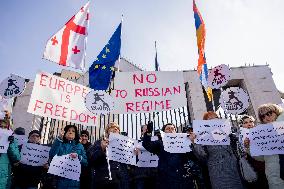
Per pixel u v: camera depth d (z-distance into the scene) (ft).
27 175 17.60
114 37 25.71
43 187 16.44
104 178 16.11
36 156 17.62
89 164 16.80
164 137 16.11
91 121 19.40
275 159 13.25
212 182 15.19
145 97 19.66
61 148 16.71
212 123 15.66
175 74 20.26
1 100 20.01
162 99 19.62
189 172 16.24
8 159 16.11
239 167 15.52
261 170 14.69
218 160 15.40
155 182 19.16
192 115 32.86
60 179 16.02
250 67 36.35
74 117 18.97
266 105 14.47
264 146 13.35
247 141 14.30
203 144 15.21
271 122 13.70
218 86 19.15
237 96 18.30
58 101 18.78
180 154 16.51
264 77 35.37
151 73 20.29
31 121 32.32
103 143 16.43
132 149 17.06
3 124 17.03
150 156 17.72
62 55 22.75
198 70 23.65
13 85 22.21
